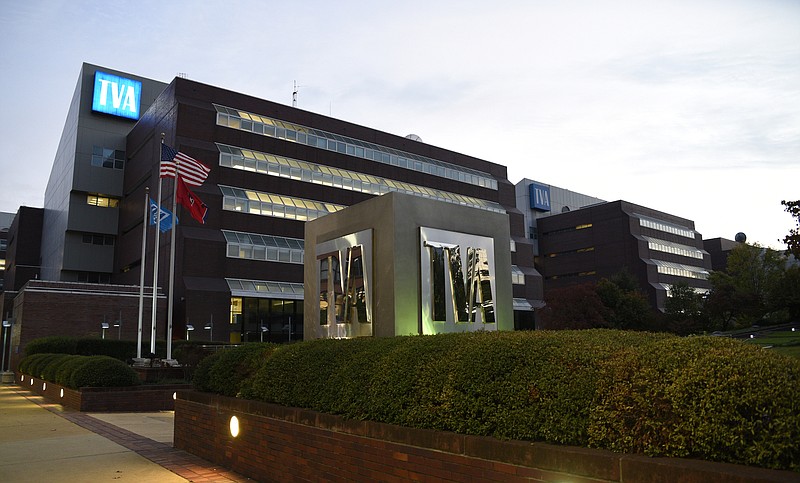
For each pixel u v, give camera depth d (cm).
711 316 6284
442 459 544
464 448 525
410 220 1080
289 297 4806
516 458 482
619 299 5384
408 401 610
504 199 7431
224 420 893
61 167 6775
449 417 559
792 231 2509
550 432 481
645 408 431
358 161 6047
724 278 7025
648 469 397
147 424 1424
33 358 2741
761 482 345
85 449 1038
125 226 5981
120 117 6281
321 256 1232
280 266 4931
